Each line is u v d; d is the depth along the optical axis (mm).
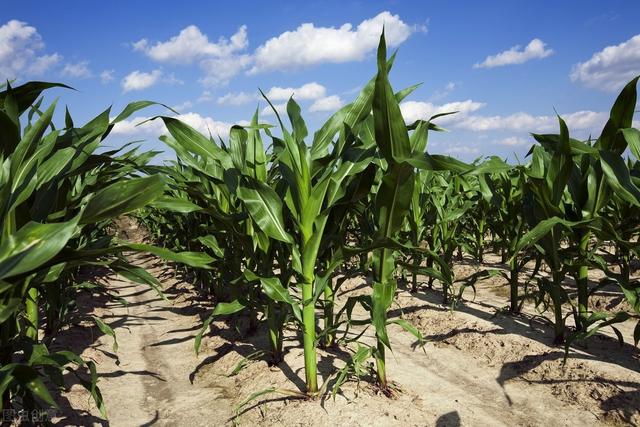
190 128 2605
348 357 3273
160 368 3414
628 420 2389
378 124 1929
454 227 4836
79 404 2721
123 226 15773
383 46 1794
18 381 1419
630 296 2580
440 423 2400
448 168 1889
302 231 2469
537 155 3367
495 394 2807
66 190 2186
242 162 2527
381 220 2289
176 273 6852
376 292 2281
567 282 5367
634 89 2553
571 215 3197
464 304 4613
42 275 1812
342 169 2426
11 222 1589
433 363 3320
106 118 2271
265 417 2490
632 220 3402
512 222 4121
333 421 2338
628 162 4484
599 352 3232
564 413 2531
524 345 3359
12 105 1809
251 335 3873
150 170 2596
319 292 2414
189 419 2602
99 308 5160
